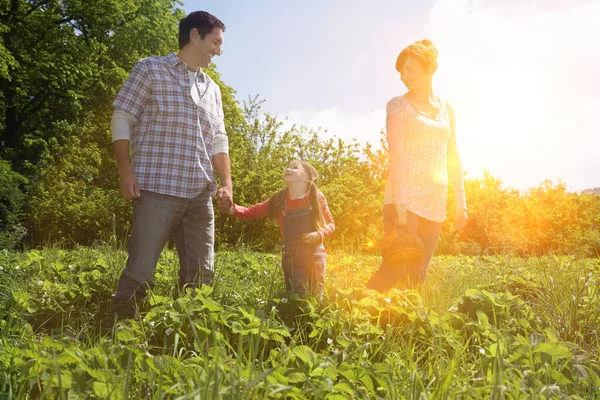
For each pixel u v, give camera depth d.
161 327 2.84
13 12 21.61
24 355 2.15
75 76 22.41
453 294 4.48
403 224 4.05
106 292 4.24
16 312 3.43
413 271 4.18
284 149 23.69
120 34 24.56
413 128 4.19
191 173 3.93
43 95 23.22
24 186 21.47
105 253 5.53
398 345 2.98
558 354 2.42
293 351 2.11
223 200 4.17
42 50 22.25
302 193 4.24
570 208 25.56
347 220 17.75
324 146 24.42
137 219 3.83
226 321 2.86
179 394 1.88
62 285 4.11
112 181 26.16
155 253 3.84
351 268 5.52
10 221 18.31
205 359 2.06
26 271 4.97
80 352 2.13
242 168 21.06
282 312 3.33
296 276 4.09
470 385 2.33
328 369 2.05
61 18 23.56
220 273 4.34
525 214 23.73
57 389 1.86
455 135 4.61
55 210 20.48
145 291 3.78
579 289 3.98
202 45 4.00
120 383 1.83
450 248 19.12
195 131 3.99
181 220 4.05
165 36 26.02
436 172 4.27
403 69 4.27
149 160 3.86
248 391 1.71
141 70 3.87
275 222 16.11
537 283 4.55
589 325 3.54
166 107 3.88
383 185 21.80
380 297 3.47
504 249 8.66
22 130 23.42
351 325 3.11
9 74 21.33
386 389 2.11
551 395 2.08
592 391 2.42
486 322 3.02
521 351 2.43
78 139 24.12
